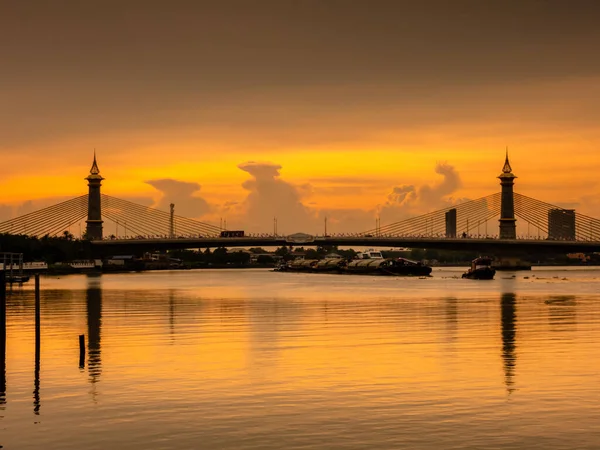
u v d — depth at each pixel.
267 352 64.69
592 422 42.25
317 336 75.44
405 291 159.50
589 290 164.38
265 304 119.19
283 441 39.47
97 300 129.88
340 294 147.38
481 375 53.94
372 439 39.66
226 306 115.00
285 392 49.09
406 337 74.25
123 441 39.66
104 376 54.34
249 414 44.06
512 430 40.94
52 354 64.19
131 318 95.62
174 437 40.19
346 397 47.72
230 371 55.81
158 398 47.75
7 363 59.78
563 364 58.16
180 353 64.44
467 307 112.00
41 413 44.56
